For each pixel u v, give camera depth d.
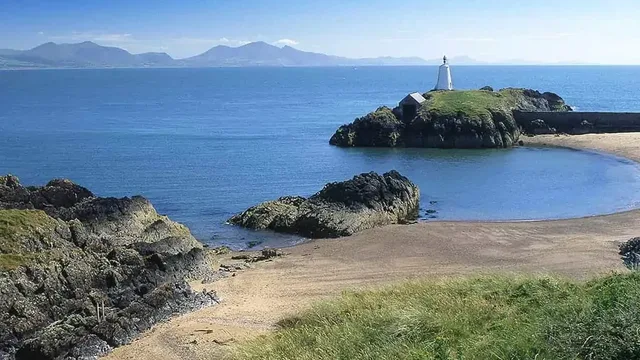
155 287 27.72
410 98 85.88
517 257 33.53
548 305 17.20
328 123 115.00
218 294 28.62
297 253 35.75
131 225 33.88
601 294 16.91
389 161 70.38
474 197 51.47
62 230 28.86
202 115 132.25
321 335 18.80
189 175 61.72
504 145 80.31
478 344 14.75
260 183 58.34
